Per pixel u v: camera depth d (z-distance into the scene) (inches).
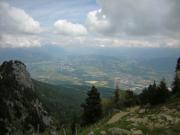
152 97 3186.5
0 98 3437.5
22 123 3476.9
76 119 3412.9
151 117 2119.8
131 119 2151.8
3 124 3041.3
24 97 4244.6
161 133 1502.2
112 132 1608.0
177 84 3693.4
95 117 3048.7
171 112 2322.8
